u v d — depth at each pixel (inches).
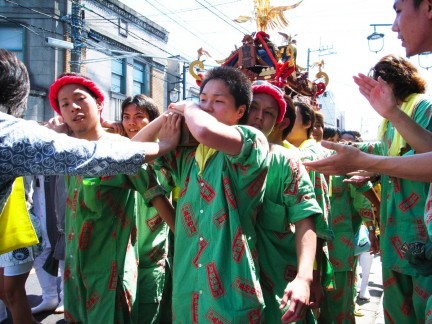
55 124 104.4
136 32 703.7
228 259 68.7
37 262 163.8
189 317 71.1
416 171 63.3
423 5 64.4
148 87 738.2
